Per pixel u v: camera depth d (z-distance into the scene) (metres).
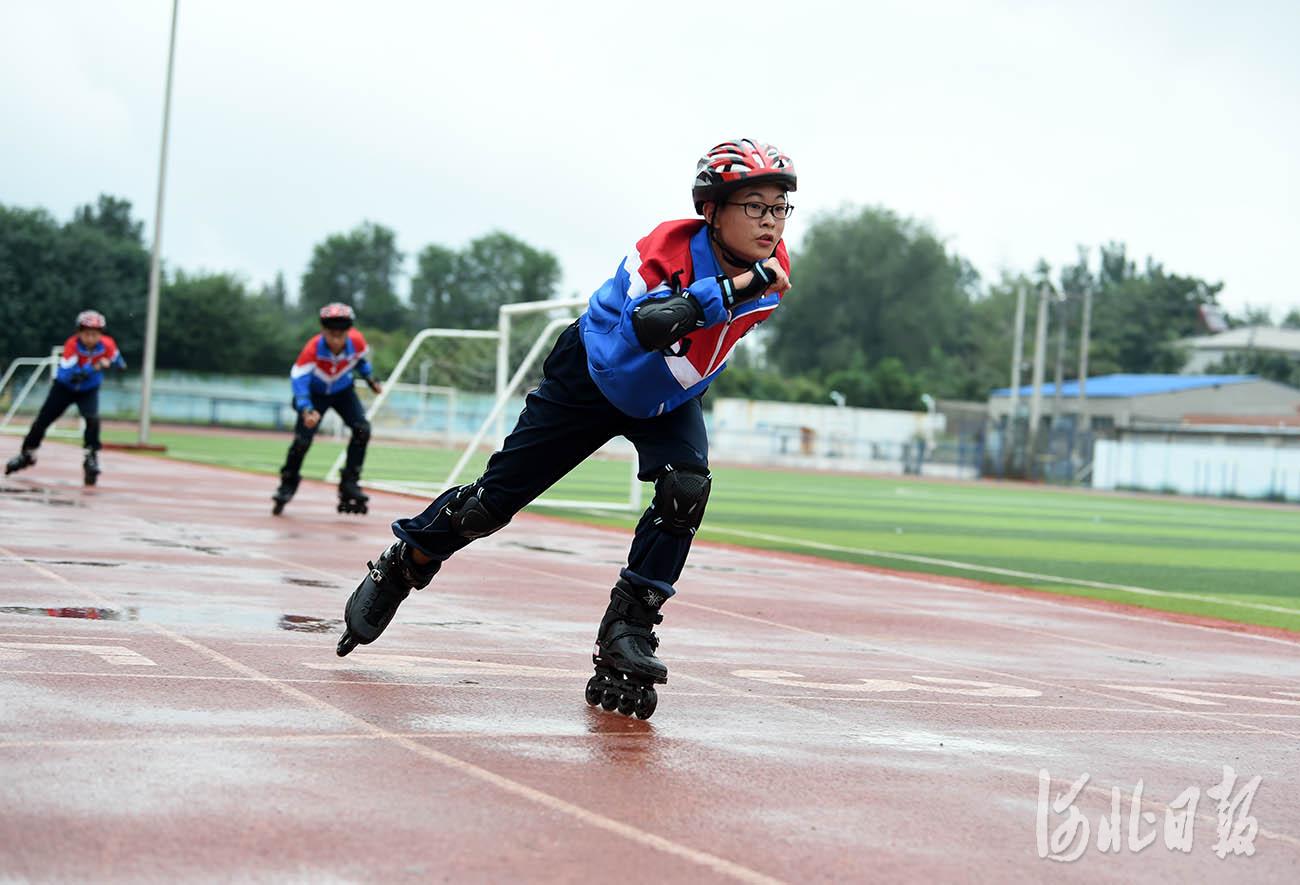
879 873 4.12
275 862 3.81
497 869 3.88
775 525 26.41
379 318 131.88
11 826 3.96
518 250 130.62
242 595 9.77
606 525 21.70
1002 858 4.40
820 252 126.88
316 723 5.61
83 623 7.93
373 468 35.88
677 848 4.21
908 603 13.26
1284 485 71.19
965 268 161.50
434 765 5.04
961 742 6.32
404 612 9.66
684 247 6.03
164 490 21.88
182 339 89.44
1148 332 142.75
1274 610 15.89
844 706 7.11
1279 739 7.10
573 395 6.35
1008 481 79.69
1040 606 13.98
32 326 86.94
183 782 4.54
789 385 103.81
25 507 16.45
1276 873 4.49
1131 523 36.84
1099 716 7.42
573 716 6.23
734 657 8.74
